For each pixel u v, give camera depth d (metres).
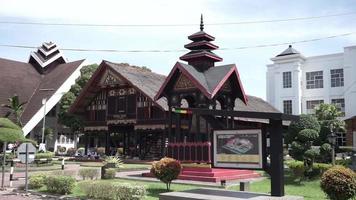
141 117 42.44
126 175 25.52
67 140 63.03
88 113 48.62
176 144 23.92
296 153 21.91
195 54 25.03
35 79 60.34
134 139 44.72
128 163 39.62
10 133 18.75
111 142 56.81
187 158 23.22
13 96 50.12
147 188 18.25
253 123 36.84
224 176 22.11
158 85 43.66
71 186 17.42
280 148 13.31
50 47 64.19
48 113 60.09
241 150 14.05
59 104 57.47
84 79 55.09
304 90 60.03
